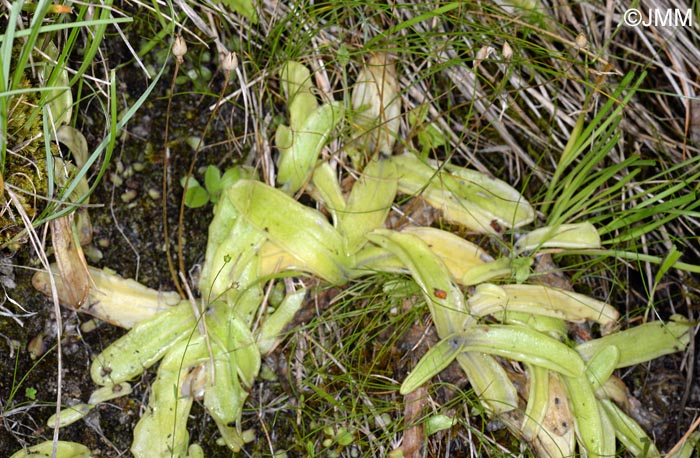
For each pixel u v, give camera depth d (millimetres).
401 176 634
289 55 625
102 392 610
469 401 626
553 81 656
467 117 635
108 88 610
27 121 577
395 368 635
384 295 631
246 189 614
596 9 664
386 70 637
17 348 599
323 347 633
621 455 643
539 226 648
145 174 621
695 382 650
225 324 615
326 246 618
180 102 625
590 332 646
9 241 587
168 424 611
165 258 623
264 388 630
